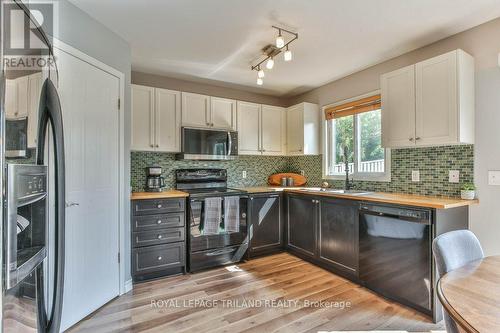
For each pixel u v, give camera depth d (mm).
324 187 3582
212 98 3514
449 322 933
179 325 1918
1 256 665
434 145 2355
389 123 2580
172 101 3234
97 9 2000
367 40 2496
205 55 2826
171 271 2861
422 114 2320
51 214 1015
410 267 2104
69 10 1905
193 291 2459
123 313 2084
